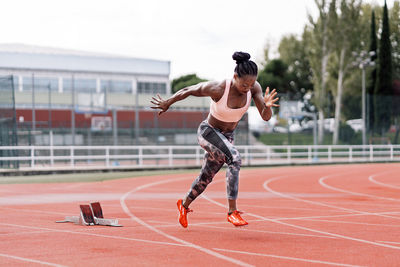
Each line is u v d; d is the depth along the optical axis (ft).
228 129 20.16
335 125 151.43
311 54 181.06
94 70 170.71
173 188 48.01
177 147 84.53
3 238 19.54
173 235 20.26
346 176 66.59
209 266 14.48
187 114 150.00
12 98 72.90
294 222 24.67
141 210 30.12
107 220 23.04
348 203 34.45
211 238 19.52
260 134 165.17
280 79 239.30
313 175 68.64
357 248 17.47
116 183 54.29
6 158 67.67
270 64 241.14
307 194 41.73
